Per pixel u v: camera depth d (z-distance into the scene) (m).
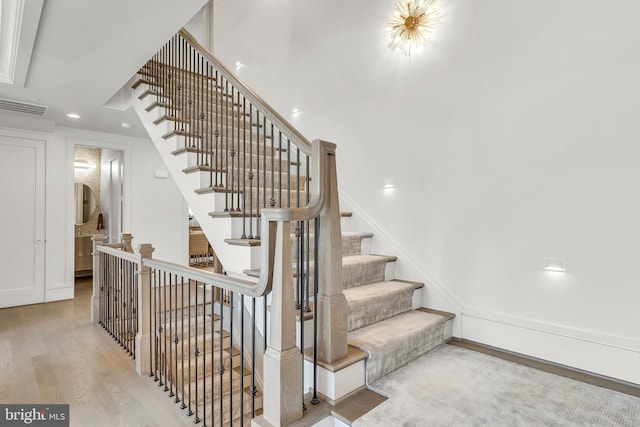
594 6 2.08
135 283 2.95
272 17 4.28
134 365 2.73
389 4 3.11
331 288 1.80
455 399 1.78
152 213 5.58
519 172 2.38
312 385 1.84
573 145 2.16
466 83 2.63
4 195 4.37
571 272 2.18
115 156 5.75
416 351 2.27
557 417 1.64
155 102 3.30
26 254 4.53
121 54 2.61
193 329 3.44
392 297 2.55
